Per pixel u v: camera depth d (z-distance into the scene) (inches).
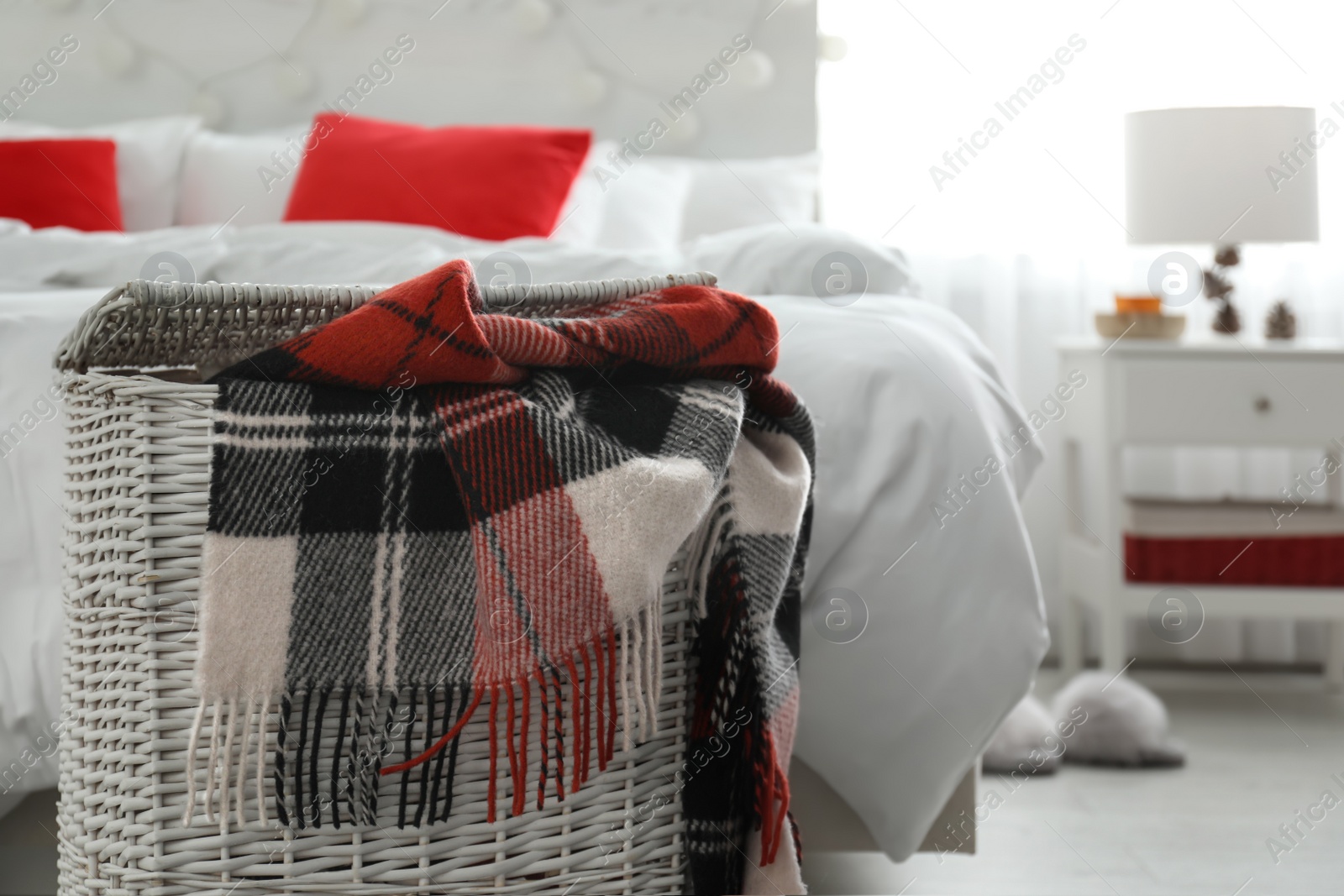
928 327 57.1
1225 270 103.0
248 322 35.4
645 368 38.1
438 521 34.9
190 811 33.2
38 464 45.0
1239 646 104.3
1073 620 98.9
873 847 48.8
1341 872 57.0
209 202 90.8
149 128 93.5
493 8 103.7
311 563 33.9
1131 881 56.0
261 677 33.4
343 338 34.1
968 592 46.1
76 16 101.0
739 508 39.1
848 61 107.4
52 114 101.4
